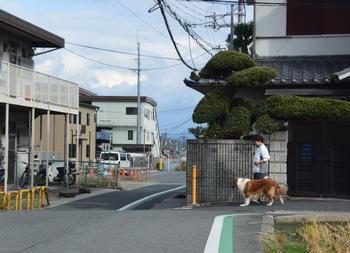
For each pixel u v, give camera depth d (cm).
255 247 787
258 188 1377
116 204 1884
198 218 1100
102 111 7062
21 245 822
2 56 2356
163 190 2711
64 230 958
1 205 1634
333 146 1566
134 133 7044
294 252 791
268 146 1589
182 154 9400
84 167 3341
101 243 827
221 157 1534
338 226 950
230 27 3012
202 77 1662
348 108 1473
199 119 1580
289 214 1142
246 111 1549
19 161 2533
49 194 2244
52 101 2397
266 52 1828
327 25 1788
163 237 872
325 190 1565
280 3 1800
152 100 7581
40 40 2572
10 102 2027
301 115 1492
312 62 1745
